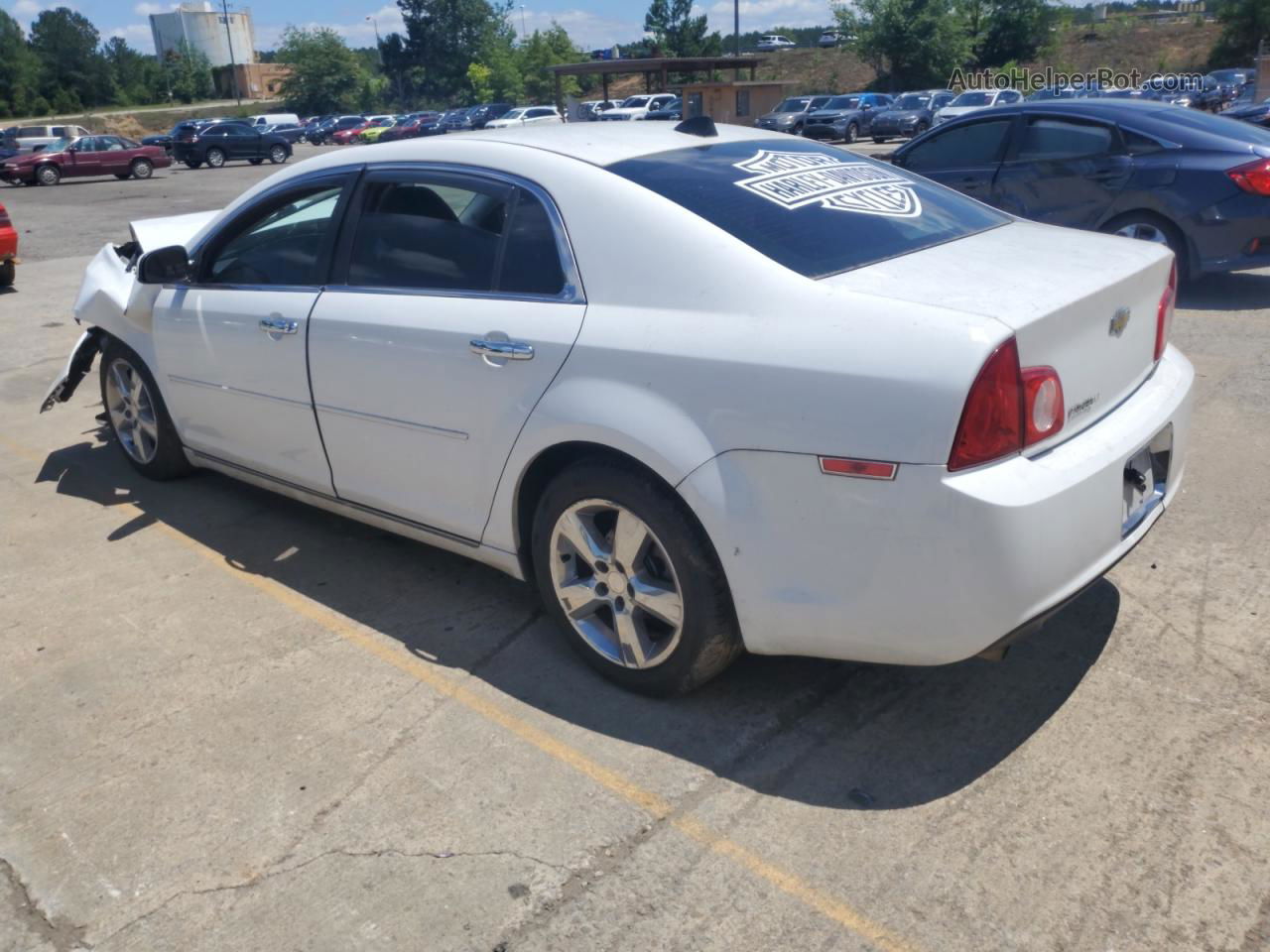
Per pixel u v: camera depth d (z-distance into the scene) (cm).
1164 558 390
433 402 341
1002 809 264
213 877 256
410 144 371
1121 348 293
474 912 241
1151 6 8012
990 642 255
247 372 412
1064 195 807
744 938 230
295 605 389
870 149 3048
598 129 368
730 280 282
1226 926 227
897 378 247
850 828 261
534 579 348
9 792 290
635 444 286
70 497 509
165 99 11031
